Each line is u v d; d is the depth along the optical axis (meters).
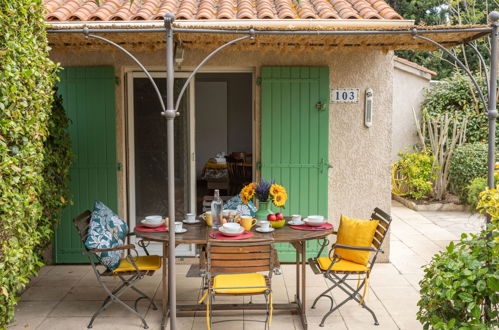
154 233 4.31
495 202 3.31
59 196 5.20
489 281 3.14
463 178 9.13
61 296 4.98
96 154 5.91
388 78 5.94
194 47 5.01
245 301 4.84
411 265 6.02
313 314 4.53
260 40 4.79
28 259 3.91
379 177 6.05
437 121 9.71
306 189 5.97
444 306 3.43
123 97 5.98
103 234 4.25
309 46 5.05
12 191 3.48
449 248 3.53
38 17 3.93
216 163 10.34
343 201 6.07
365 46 5.11
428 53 15.38
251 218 4.44
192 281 5.44
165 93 6.07
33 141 3.93
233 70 6.04
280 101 5.88
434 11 15.48
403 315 4.50
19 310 4.61
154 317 4.46
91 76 5.82
